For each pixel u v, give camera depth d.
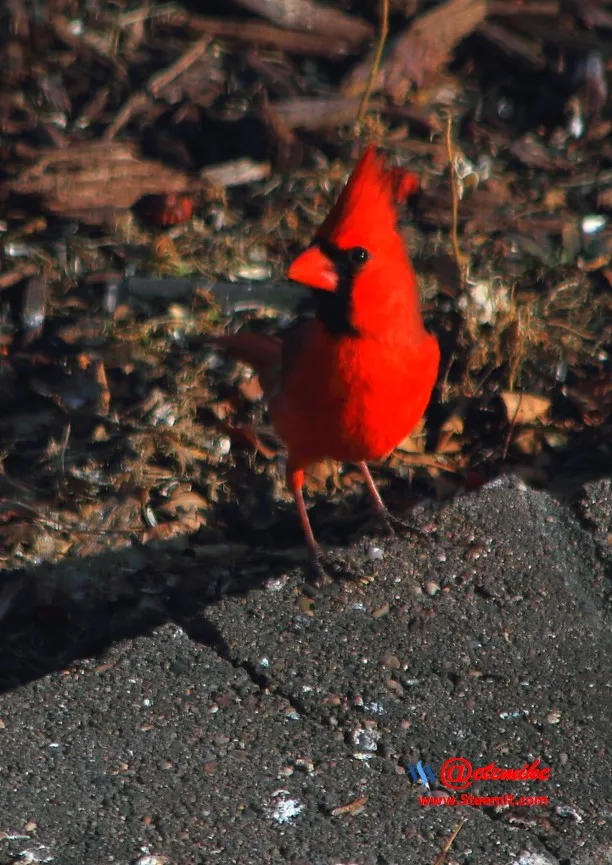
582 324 6.35
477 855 3.50
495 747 3.93
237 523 5.43
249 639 4.36
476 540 4.84
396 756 3.89
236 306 6.36
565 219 6.92
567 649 4.38
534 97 7.61
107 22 7.52
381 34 6.80
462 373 6.07
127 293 6.39
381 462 5.77
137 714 4.04
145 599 4.91
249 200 6.94
